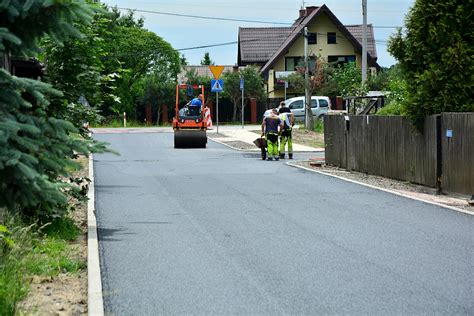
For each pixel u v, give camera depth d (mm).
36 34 7336
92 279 9391
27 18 7145
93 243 11836
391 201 17250
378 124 23281
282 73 77000
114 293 8953
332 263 10570
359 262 10633
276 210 15828
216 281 9531
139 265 10500
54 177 7953
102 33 14914
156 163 27891
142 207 16281
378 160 23391
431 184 19422
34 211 12172
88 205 15914
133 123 65312
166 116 69000
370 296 8727
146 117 69438
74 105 13688
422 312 8039
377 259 10844
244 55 88500
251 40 89688
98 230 13359
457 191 18031
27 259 9867
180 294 8891
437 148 18984
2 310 7488
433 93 19500
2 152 6609
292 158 31141
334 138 27422
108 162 28219
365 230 13312
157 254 11250
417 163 20375
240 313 8047
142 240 12375
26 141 6867
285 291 9000
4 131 6621
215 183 21062
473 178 17281
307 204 16750
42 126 7211
